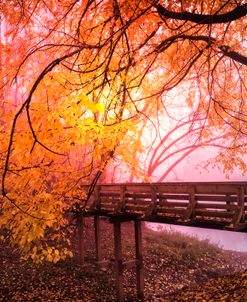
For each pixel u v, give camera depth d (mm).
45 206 7258
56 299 13617
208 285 12672
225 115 14805
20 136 5234
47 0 7699
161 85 11656
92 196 16531
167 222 11195
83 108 5566
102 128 5559
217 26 10570
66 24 7750
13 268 15641
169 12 6715
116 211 13578
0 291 13539
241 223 9211
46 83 5297
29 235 7062
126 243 21516
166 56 10492
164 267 18516
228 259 21469
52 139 5609
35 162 6699
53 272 16109
